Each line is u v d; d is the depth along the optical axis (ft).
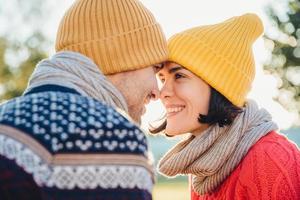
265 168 8.84
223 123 9.31
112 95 6.27
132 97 6.91
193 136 9.86
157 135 10.37
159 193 56.85
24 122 5.40
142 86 6.97
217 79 9.39
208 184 9.43
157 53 7.15
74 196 5.24
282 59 30.45
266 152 8.95
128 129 5.59
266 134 9.36
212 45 9.53
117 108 6.09
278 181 8.75
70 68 6.08
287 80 30.32
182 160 9.33
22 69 64.95
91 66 6.23
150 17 7.20
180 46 9.50
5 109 5.60
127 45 6.89
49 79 5.96
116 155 5.46
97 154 5.40
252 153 9.05
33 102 5.59
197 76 9.43
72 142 5.38
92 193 5.29
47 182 5.20
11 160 5.18
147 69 7.04
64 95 5.74
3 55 64.80
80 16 6.85
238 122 9.32
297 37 30.45
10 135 5.30
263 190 8.80
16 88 64.03
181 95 9.43
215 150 9.23
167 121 9.65
